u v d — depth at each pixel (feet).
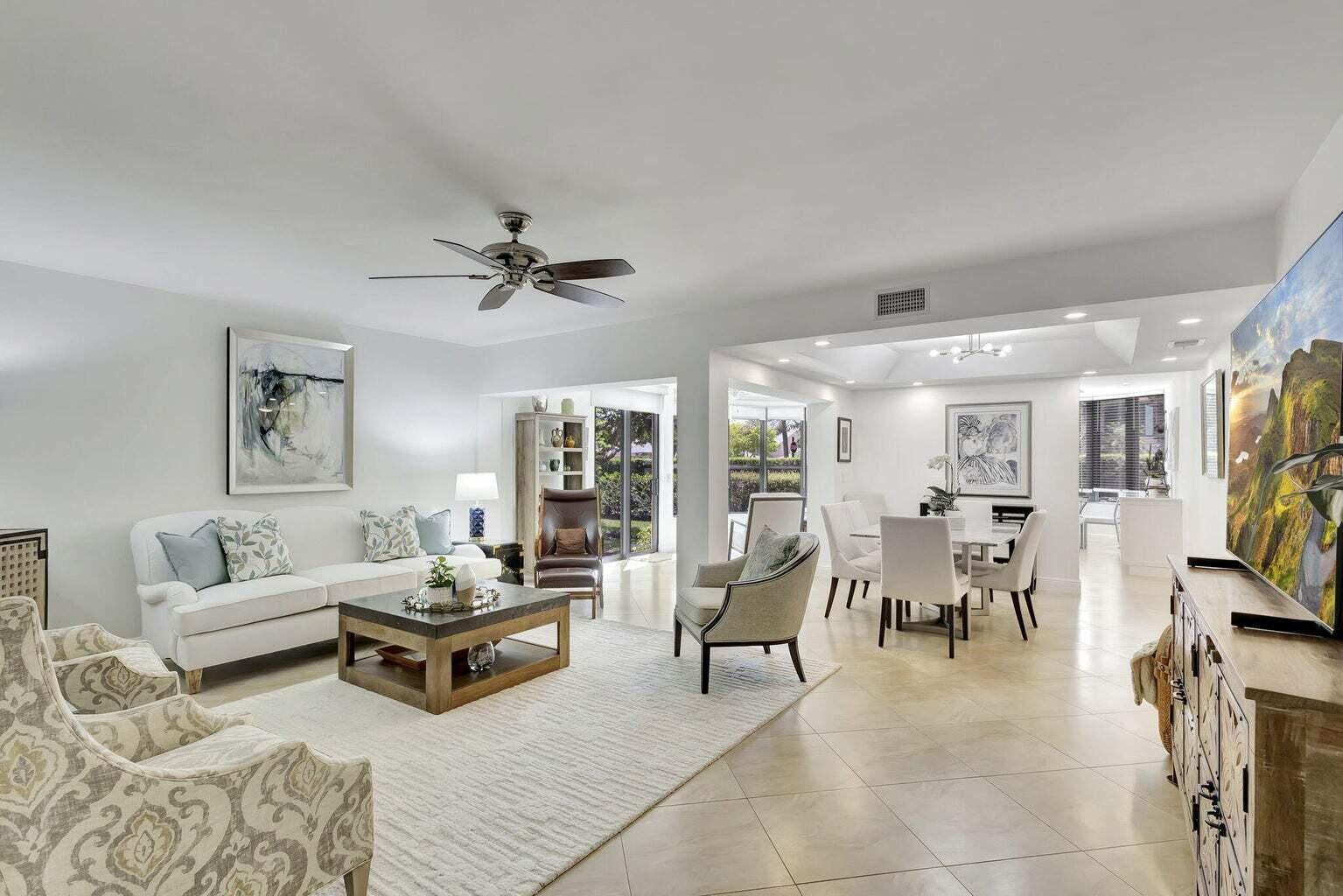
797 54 5.99
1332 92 6.56
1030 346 20.56
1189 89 6.55
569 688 11.76
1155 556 23.47
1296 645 4.74
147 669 7.45
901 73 6.29
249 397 15.90
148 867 4.44
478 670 11.86
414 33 5.66
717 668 12.92
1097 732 9.91
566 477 24.11
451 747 9.32
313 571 14.73
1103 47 5.87
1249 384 7.41
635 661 13.35
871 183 8.86
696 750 9.22
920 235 10.95
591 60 6.09
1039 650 14.24
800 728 10.09
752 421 31.60
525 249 9.55
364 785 5.77
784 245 11.43
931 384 23.86
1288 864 3.60
